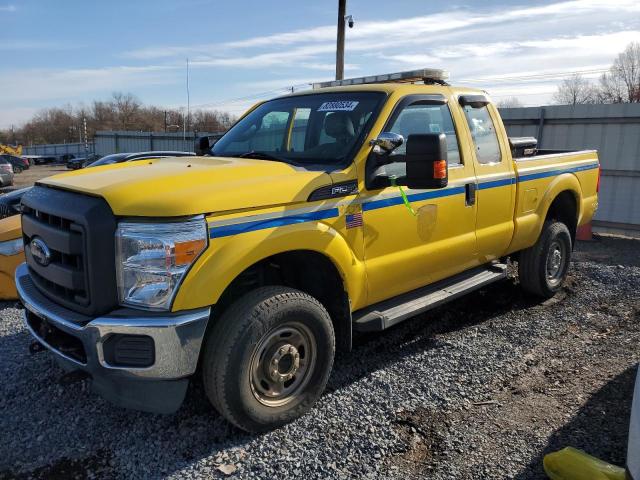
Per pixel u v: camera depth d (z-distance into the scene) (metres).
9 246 5.79
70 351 3.08
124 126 109.81
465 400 3.72
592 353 4.52
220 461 3.05
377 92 4.12
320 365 3.49
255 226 3.11
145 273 2.82
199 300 2.88
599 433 3.31
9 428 3.40
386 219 3.86
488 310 5.62
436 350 4.55
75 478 2.94
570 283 6.58
